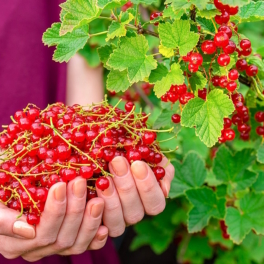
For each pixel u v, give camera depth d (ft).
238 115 2.38
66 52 2.25
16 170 2.21
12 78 2.95
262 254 4.00
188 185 2.79
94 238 2.37
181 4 2.06
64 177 2.16
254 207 2.64
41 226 2.24
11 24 2.94
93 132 2.17
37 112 2.25
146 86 3.92
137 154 2.20
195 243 4.20
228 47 2.10
